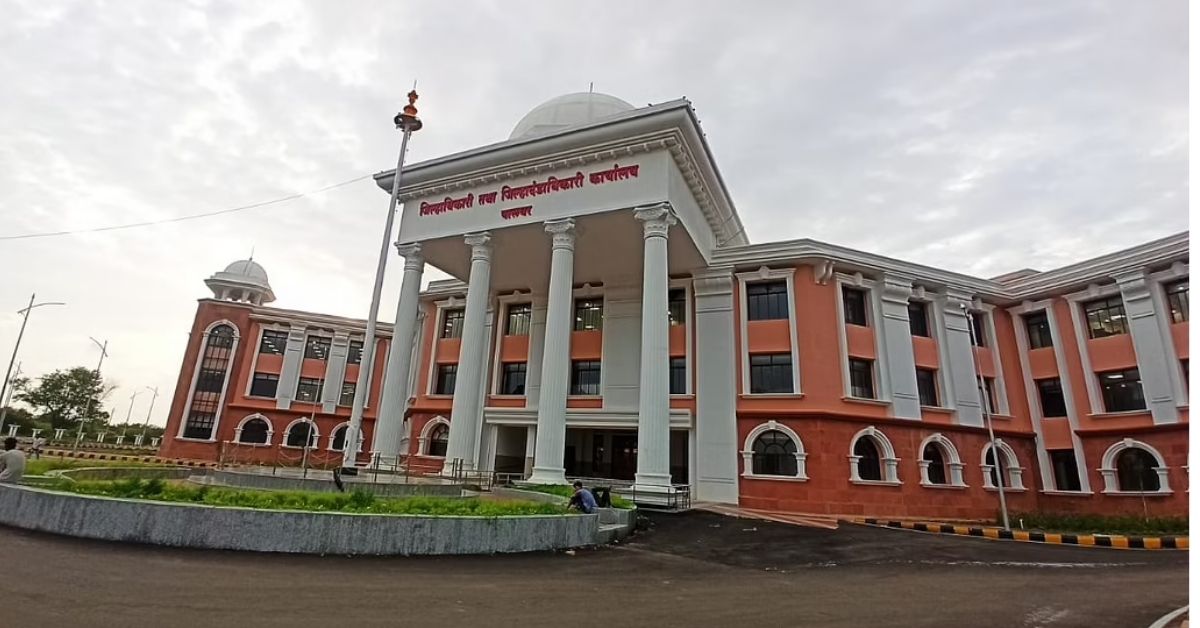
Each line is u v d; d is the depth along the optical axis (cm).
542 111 2391
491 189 2127
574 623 587
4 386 3488
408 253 2205
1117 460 2055
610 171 1942
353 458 1748
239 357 3772
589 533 1119
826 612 684
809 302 2175
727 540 1298
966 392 2217
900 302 2233
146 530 843
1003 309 2436
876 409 2083
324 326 3903
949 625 640
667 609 666
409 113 2064
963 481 2097
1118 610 730
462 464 1850
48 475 1262
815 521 1697
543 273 2541
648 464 1716
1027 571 1022
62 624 487
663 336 1770
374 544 873
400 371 2080
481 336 2009
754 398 2130
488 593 691
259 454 3575
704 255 2242
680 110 1828
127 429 6731
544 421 1789
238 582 663
